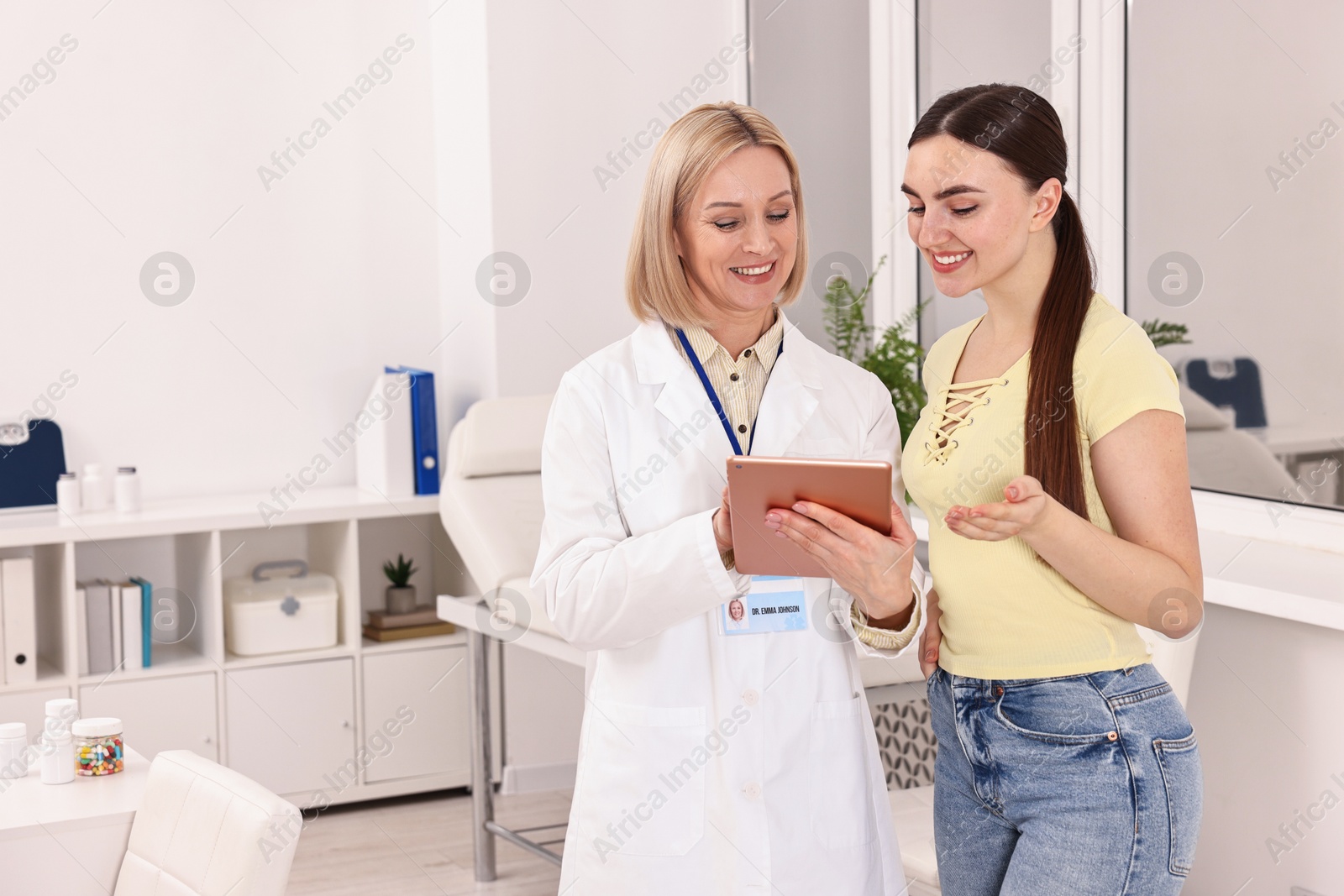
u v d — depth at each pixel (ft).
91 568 12.12
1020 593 4.72
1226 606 7.36
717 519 4.55
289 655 11.92
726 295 4.88
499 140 12.29
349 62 13.07
